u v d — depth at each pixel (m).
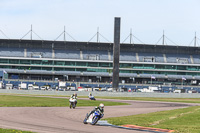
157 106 70.31
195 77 190.12
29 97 92.00
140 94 127.81
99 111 29.02
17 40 194.25
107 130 25.47
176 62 196.00
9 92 123.62
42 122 29.42
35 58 185.25
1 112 39.16
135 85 176.38
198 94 133.00
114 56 140.12
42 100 76.81
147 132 25.14
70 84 171.12
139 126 28.75
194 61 198.12
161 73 191.00
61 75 188.12
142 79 191.50
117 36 140.75
